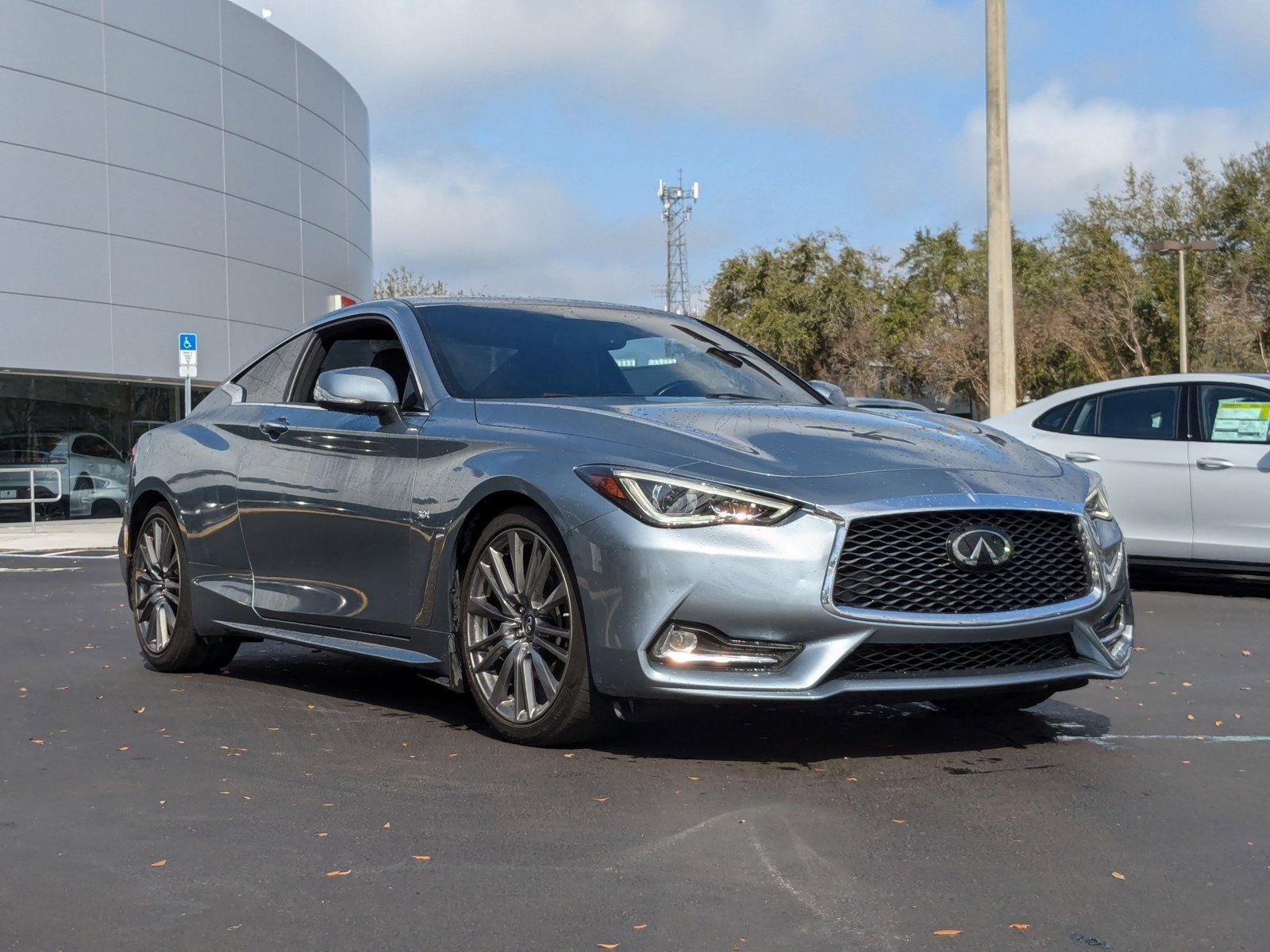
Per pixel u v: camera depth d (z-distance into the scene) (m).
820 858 3.26
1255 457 9.05
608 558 4.06
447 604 4.66
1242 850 3.34
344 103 30.00
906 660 4.08
